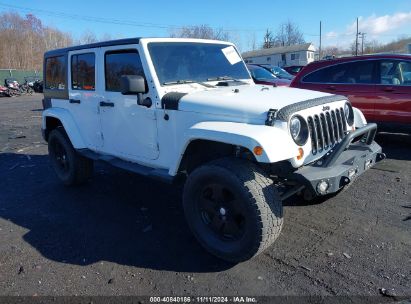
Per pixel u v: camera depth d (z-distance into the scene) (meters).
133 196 5.17
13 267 3.49
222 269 3.33
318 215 4.25
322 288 2.99
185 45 4.36
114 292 3.06
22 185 5.91
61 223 4.41
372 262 3.29
